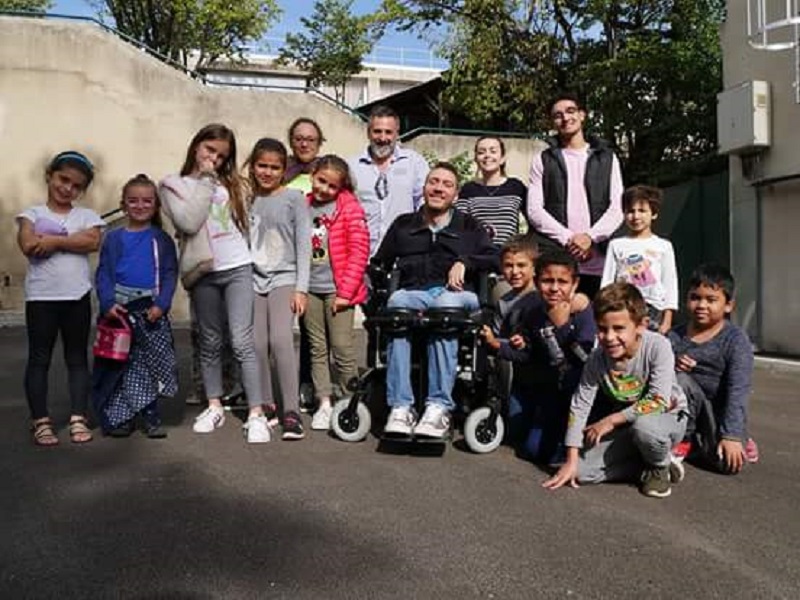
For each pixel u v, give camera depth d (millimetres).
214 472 4402
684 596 2936
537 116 17641
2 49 14141
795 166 9078
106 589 2961
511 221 6211
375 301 5391
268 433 5125
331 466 4539
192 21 23828
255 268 5332
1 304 14133
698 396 4562
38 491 4051
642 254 5473
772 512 3859
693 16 15508
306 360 6094
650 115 15516
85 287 5098
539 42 17266
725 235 11125
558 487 4203
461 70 17688
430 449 4957
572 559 3250
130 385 5148
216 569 3133
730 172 10070
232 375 6266
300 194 5422
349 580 3043
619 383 4281
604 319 4203
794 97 9055
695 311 4641
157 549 3320
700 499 4055
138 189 5230
